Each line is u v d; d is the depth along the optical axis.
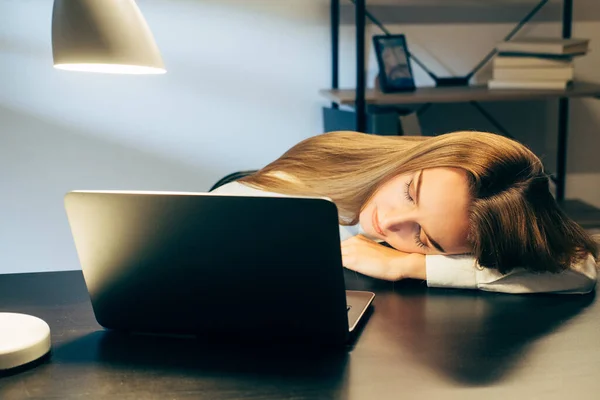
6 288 1.29
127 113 2.45
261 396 0.86
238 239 0.93
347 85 2.58
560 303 1.21
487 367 0.94
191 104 2.49
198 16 2.43
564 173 2.74
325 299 0.95
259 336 1.01
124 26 1.07
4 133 2.39
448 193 1.24
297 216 0.90
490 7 2.60
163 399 0.86
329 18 2.51
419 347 1.00
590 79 2.71
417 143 1.36
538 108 2.70
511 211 1.23
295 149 1.50
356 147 1.41
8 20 2.32
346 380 0.90
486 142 1.27
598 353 0.98
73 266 2.54
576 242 1.33
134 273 1.00
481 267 1.27
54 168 2.45
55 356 0.99
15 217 2.46
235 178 1.76
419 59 2.61
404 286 1.30
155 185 2.52
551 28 2.65
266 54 2.50
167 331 1.05
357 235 1.44
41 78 2.38
